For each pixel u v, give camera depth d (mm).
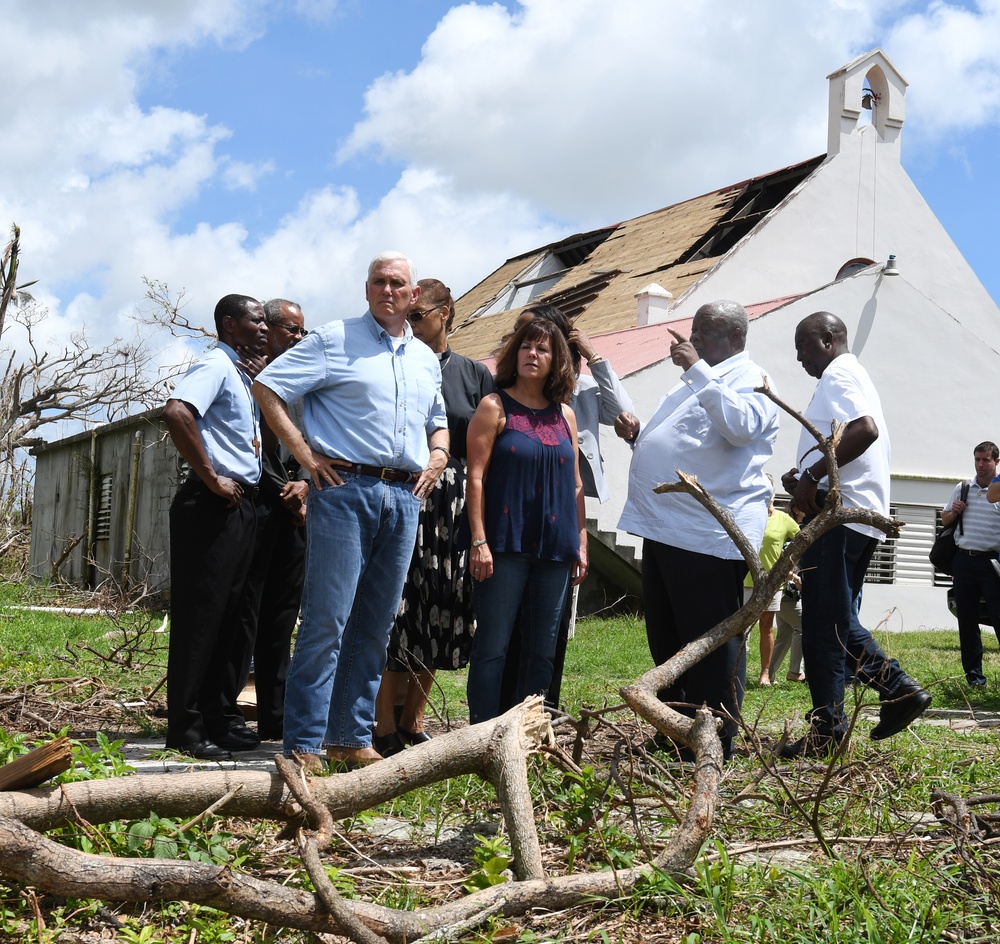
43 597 17078
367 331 4758
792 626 9586
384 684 5414
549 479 5125
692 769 4441
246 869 3240
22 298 18578
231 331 5477
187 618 5145
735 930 2830
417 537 5438
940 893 3152
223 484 5113
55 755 3014
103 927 2771
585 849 3479
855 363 5973
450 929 2725
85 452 19781
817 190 22547
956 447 18688
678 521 5324
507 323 25172
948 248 23875
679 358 5594
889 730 5527
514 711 3664
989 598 9695
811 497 5629
